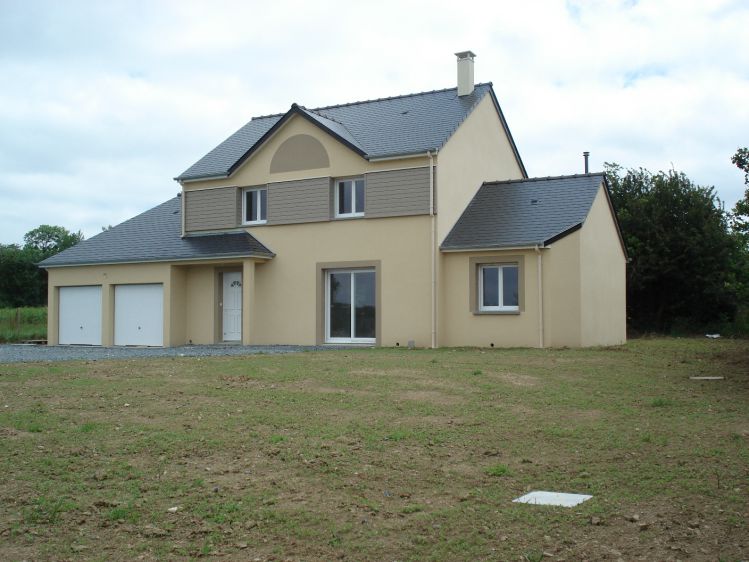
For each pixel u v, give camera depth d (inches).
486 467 287.6
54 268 1012.5
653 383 483.5
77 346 972.6
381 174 839.7
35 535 224.8
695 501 243.8
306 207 886.4
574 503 244.4
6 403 390.9
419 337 814.5
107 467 285.3
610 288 887.7
